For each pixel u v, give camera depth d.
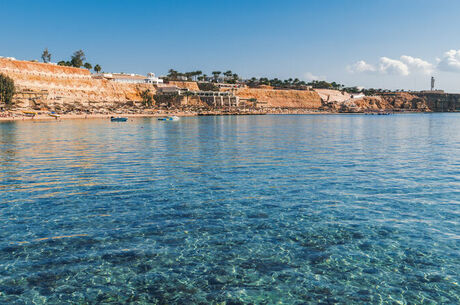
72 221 17.25
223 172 29.73
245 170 30.66
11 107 133.00
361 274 12.35
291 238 15.30
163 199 21.14
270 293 11.27
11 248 14.17
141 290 11.39
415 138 64.69
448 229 16.19
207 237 15.41
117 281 11.88
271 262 13.22
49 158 37.69
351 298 11.01
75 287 11.49
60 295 11.05
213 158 38.03
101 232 15.88
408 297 11.05
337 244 14.70
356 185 24.66
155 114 176.38
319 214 18.36
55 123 109.88
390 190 23.17
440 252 13.91
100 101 177.25
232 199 21.19
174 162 35.16
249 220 17.52
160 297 11.03
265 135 71.38
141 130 85.25
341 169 31.06
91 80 186.75
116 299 10.88
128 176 27.94
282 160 36.53
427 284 11.75
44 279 11.93
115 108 175.62
